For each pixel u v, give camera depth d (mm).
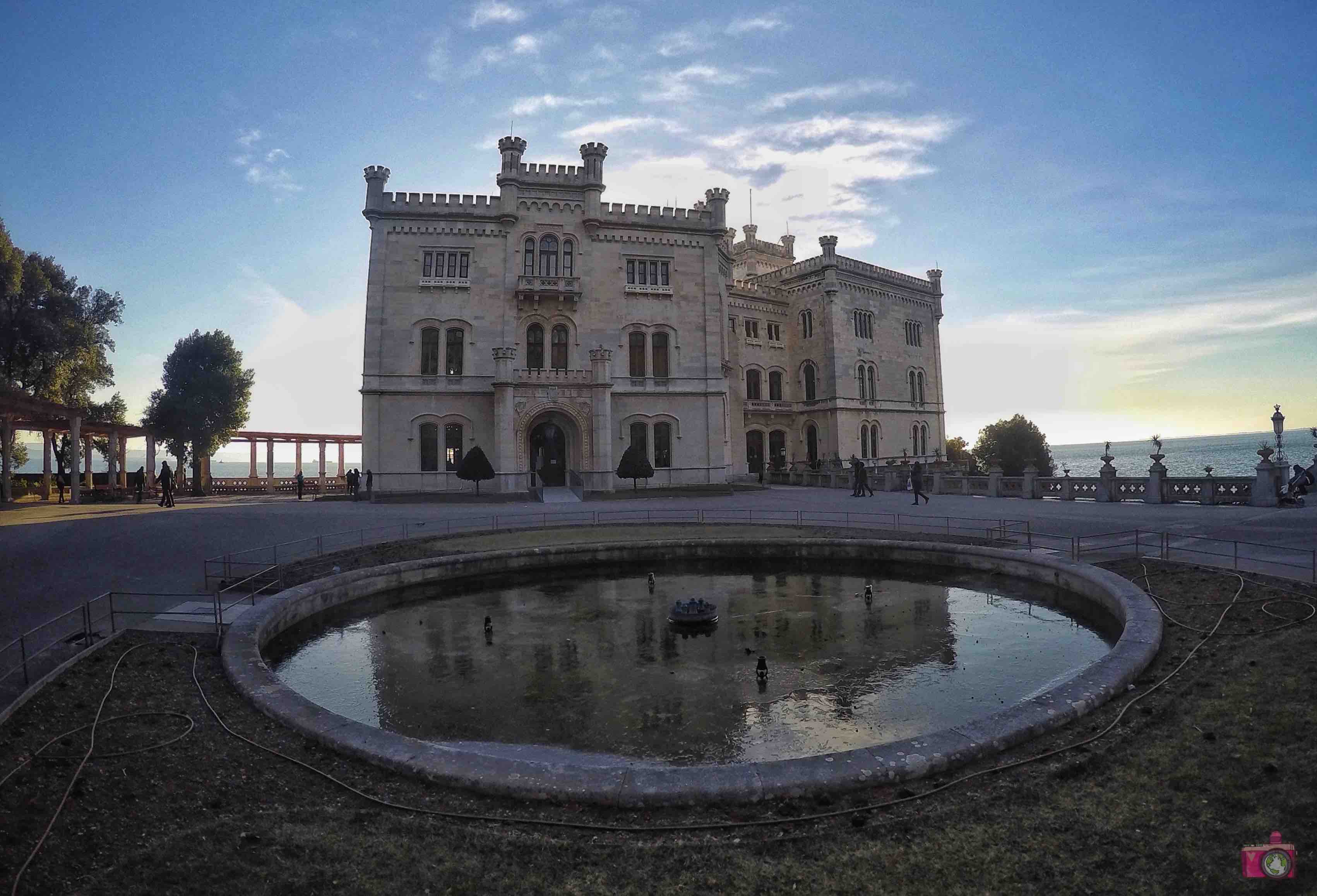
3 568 19219
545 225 49344
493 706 12672
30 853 6461
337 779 8234
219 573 19531
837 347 64250
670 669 14516
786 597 20484
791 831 6816
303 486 53844
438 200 47875
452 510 35969
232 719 10016
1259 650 11117
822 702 12547
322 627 17922
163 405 53719
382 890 5957
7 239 45250
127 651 12781
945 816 6863
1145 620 13297
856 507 35531
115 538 24094
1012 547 21922
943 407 76250
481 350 47719
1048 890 5703
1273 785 6938
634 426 50406
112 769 8258
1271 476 29516
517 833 6945
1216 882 5645
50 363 49844
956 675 13695
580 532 27422
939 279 76438
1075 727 8953
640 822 7117
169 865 6281
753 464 66125
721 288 53250
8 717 9445
